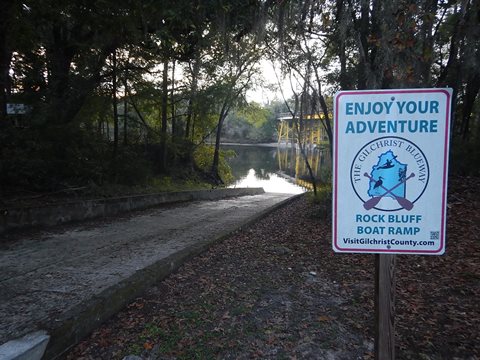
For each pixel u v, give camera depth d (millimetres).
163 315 3885
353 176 1997
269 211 10570
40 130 8758
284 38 7691
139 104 15055
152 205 11648
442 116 1888
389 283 2029
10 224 6781
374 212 1988
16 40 8500
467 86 10664
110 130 16609
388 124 1938
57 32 9859
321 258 5773
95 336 3502
